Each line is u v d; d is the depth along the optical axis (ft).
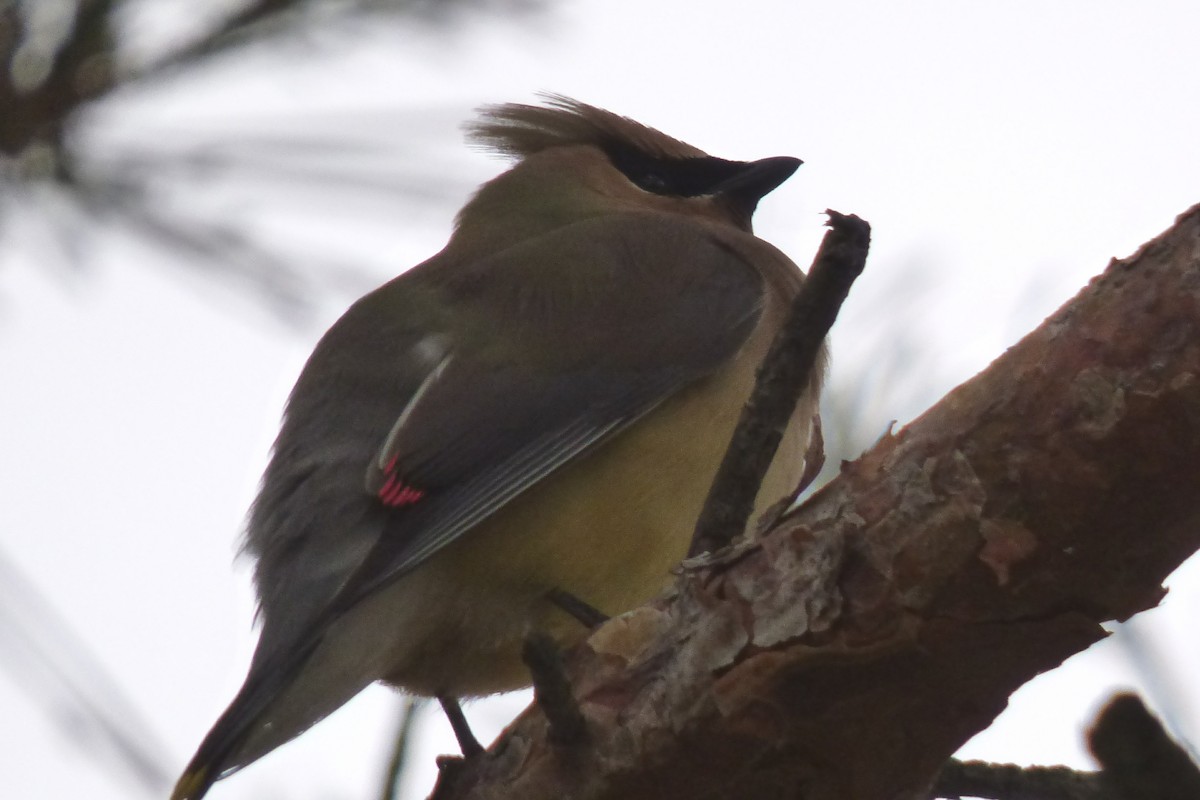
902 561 17.52
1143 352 16.30
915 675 17.80
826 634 17.89
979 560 17.13
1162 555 16.74
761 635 18.22
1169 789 15.96
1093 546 16.79
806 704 18.17
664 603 19.26
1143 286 16.46
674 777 18.78
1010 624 17.33
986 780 20.54
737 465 20.42
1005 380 17.08
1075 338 16.71
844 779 18.47
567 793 19.30
